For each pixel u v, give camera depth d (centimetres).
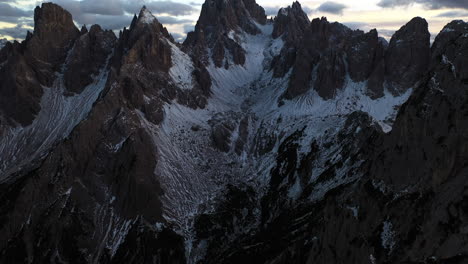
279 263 8906
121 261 11150
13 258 11200
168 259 11144
